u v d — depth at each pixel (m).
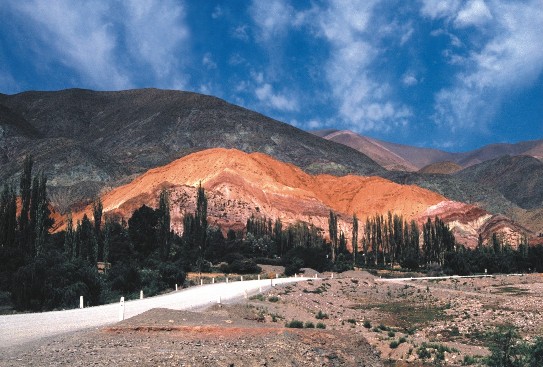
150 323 25.39
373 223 125.38
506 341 26.52
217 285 61.78
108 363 17.48
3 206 59.47
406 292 68.31
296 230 124.62
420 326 46.59
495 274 97.31
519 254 108.75
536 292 70.75
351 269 100.38
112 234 87.81
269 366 20.30
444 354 31.23
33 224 60.38
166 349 20.39
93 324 26.61
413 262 113.62
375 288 70.00
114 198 168.75
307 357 22.89
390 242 122.50
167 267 61.78
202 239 93.44
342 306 56.81
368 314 52.81
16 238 59.12
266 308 41.28
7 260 51.53
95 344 20.73
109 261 79.69
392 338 35.56
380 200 197.75
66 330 24.39
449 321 48.81
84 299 43.75
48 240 74.06
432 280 84.94
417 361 29.69
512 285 81.06
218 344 22.22
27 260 50.75
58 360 17.56
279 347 22.91
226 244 104.25
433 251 117.12
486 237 161.50
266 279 76.12
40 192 62.12
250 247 105.75
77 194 194.75
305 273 89.06
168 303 39.25
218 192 150.38
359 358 25.45
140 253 84.50
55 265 45.53
